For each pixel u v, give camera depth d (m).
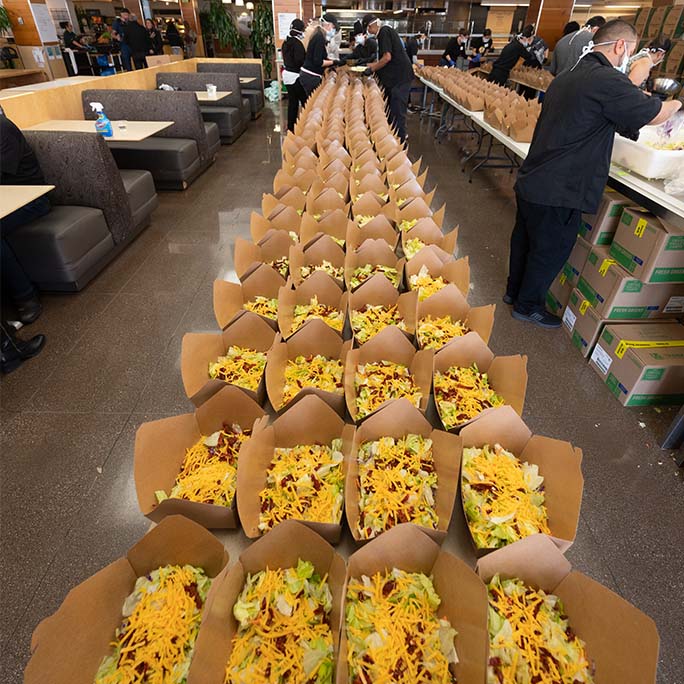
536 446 0.97
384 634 0.69
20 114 3.60
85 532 1.49
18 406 1.95
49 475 1.67
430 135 7.02
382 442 0.97
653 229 1.89
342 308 1.43
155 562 0.77
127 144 4.28
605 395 2.08
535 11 7.30
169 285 2.86
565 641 0.71
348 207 2.29
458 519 0.88
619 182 2.14
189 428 1.00
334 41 8.05
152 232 3.57
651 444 1.84
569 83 1.99
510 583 0.76
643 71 2.13
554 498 0.90
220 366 1.21
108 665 0.67
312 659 0.66
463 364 1.25
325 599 0.72
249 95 7.34
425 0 9.50
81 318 2.51
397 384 1.14
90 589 0.69
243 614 0.70
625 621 0.66
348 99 4.85
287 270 1.69
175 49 9.53
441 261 1.68
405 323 1.39
